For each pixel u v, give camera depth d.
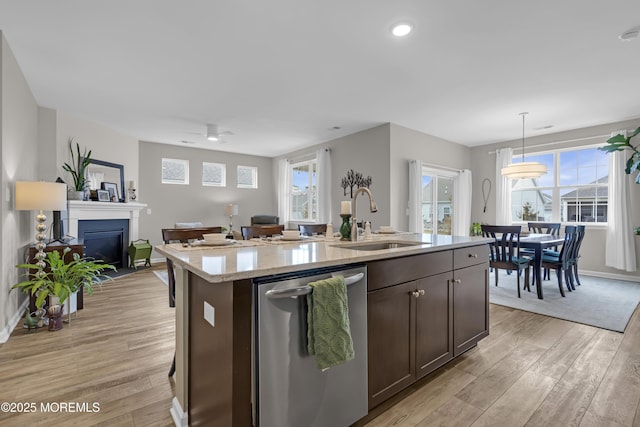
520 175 4.34
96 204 4.85
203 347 1.41
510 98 3.95
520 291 4.05
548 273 4.77
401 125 5.15
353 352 1.40
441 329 2.05
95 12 2.27
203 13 2.29
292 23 2.41
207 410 1.37
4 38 2.59
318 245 2.15
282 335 1.26
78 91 3.74
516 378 2.03
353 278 1.45
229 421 1.18
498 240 4.14
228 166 7.51
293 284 1.29
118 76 3.34
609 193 4.88
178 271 1.66
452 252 2.15
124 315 3.20
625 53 2.83
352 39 2.63
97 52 2.85
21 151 3.21
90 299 3.77
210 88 3.67
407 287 1.81
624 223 4.69
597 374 2.07
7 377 2.02
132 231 5.81
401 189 5.18
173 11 2.26
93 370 2.11
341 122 5.01
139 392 1.86
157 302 3.65
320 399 1.38
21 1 2.15
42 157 4.25
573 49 2.77
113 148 5.46
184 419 1.56
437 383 1.97
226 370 1.20
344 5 2.20
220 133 5.74
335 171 6.07
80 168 4.66
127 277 5.00
